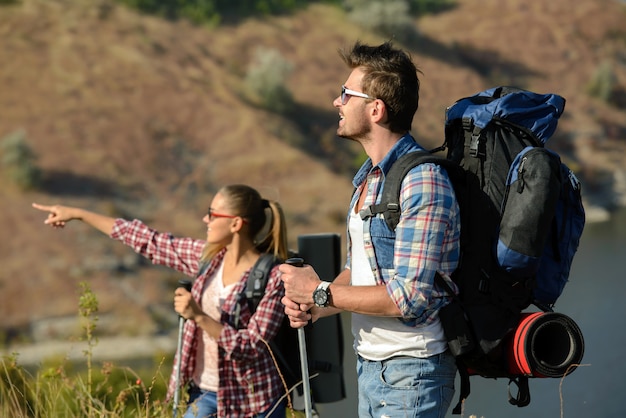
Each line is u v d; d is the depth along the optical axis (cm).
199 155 9438
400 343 434
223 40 12294
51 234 6994
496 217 421
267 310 582
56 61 10006
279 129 10288
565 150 12719
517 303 423
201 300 616
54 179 8112
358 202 460
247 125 10019
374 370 448
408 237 414
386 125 450
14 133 8225
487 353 417
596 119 13738
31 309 5984
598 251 6688
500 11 16312
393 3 14400
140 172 8756
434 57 14238
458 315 422
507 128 433
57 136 8762
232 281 609
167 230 7981
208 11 12738
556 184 414
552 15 16512
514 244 409
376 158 454
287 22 13525
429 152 453
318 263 661
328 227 8606
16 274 6381
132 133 9250
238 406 582
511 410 1906
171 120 9762
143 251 655
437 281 420
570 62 15375
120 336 5438
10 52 9881
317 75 12194
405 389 433
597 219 9938
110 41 10825
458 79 13775
